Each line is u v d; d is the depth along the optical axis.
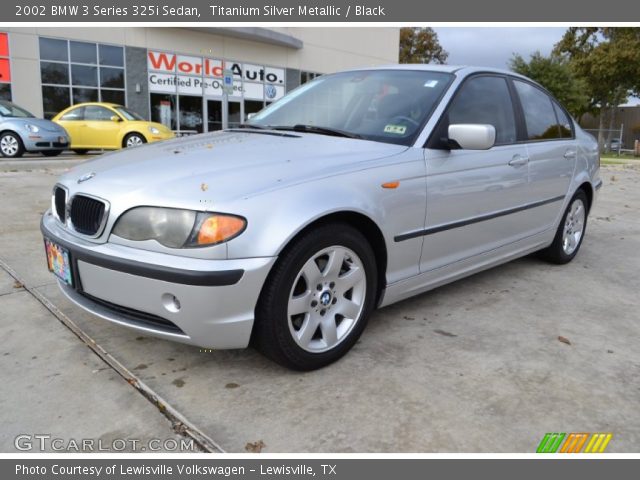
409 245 2.95
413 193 2.90
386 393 2.43
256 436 2.11
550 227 4.28
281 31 22.70
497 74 3.83
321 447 2.06
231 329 2.30
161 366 2.63
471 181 3.27
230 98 21.66
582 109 30.91
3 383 2.43
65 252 2.56
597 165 4.93
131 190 2.40
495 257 3.71
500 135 3.65
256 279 2.27
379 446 2.07
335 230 2.53
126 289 2.35
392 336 3.04
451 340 3.01
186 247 2.23
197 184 2.35
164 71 19.59
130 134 13.99
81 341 2.86
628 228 6.39
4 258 4.23
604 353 2.91
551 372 2.67
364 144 2.97
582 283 4.14
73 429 2.13
